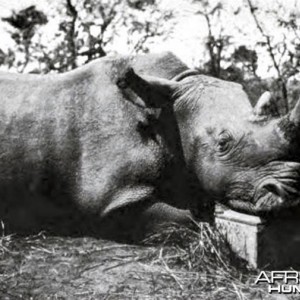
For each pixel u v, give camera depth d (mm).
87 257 5086
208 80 5559
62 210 5699
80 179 5605
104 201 5531
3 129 5734
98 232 5613
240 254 5070
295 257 5125
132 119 5562
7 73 6062
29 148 5680
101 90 5703
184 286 4648
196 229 5430
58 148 5645
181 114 5480
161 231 5434
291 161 5098
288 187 5023
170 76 5828
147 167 5488
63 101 5738
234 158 5230
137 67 5871
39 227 5688
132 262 4992
